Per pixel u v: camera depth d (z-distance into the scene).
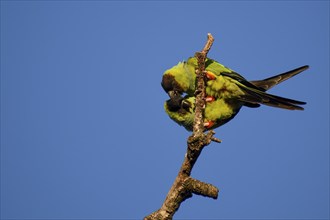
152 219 8.64
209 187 8.58
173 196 8.63
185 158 8.73
